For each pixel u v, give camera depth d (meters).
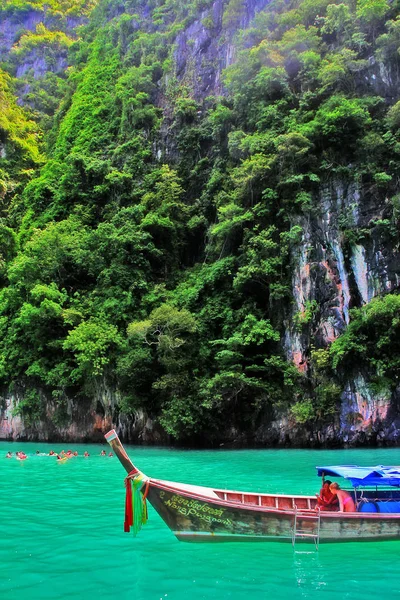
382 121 35.66
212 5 56.16
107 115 56.03
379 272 32.69
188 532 10.09
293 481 17.88
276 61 40.81
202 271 40.53
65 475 19.22
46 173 54.28
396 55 36.59
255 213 36.72
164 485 10.03
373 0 37.84
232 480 18.16
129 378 34.91
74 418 37.53
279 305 34.50
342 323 32.50
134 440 35.75
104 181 48.81
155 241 44.03
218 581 8.17
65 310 38.09
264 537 10.09
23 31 102.75
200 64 53.53
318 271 33.53
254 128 41.75
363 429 30.53
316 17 42.16
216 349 35.75
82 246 42.41
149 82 54.84
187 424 32.22
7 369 39.84
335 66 36.69
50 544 10.00
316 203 34.88
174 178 46.28
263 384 32.41
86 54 72.00
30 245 42.25
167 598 7.48
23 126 69.88
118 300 39.19
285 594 7.68
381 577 8.41
